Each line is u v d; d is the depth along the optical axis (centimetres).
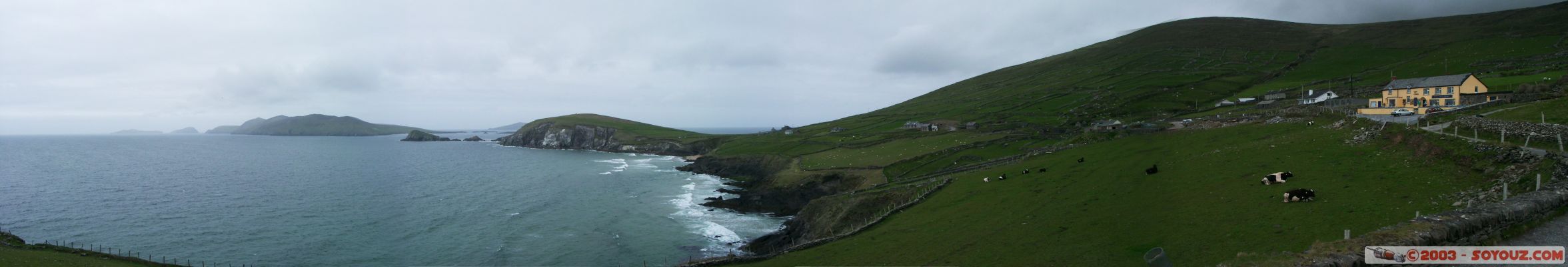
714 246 6781
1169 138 7756
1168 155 6412
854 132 19362
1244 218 3412
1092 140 9281
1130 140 8456
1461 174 3231
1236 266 2066
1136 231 3719
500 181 12962
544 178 13538
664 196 10575
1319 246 2014
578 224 7844
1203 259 2933
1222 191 4188
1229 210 3656
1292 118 7144
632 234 7312
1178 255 3095
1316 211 3192
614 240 7012
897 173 10344
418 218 8338
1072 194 5259
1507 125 3750
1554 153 2844
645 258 6269
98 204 9519
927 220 5528
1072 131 12862
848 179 10431
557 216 8475
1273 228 3105
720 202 9725
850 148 14800
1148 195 4609
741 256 5166
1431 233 1966
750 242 7031
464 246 6706
